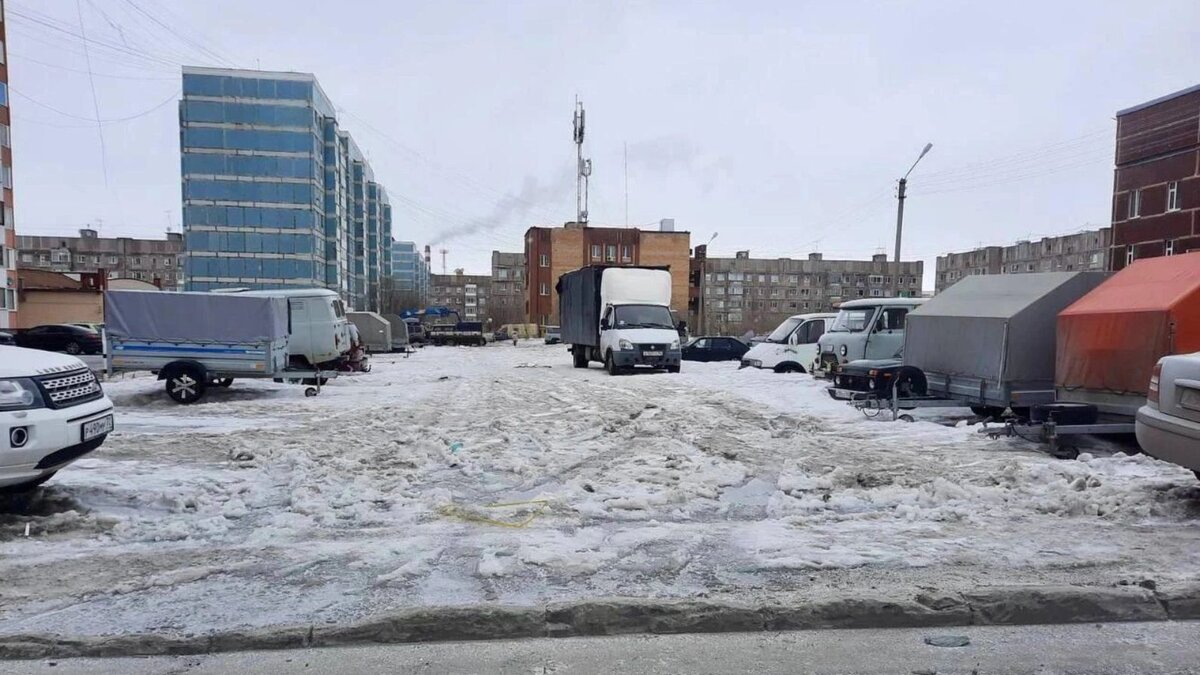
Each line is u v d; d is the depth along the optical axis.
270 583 4.32
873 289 114.19
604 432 10.05
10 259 45.53
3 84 44.56
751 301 111.69
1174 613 4.01
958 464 7.75
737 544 5.00
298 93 48.62
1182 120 36.59
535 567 4.54
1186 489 6.07
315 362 17.95
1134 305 8.16
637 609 3.91
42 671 3.43
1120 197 40.12
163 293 13.88
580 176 70.31
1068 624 3.96
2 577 4.39
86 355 33.53
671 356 21.12
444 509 5.90
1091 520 5.58
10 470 5.19
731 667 3.50
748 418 11.49
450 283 143.75
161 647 3.61
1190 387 5.50
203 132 47.47
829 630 3.91
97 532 5.35
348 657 3.60
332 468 7.50
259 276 48.50
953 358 10.91
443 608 3.87
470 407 13.31
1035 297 9.95
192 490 6.42
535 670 3.47
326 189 52.88
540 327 68.62
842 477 7.00
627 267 23.34
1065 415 8.20
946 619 3.95
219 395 15.57
